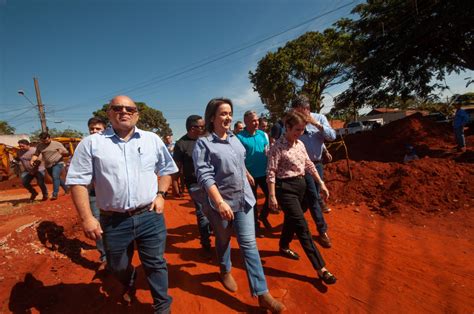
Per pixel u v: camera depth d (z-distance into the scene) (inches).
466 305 102.1
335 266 136.4
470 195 197.9
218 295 119.6
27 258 141.3
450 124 624.4
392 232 170.1
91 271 144.6
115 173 90.1
